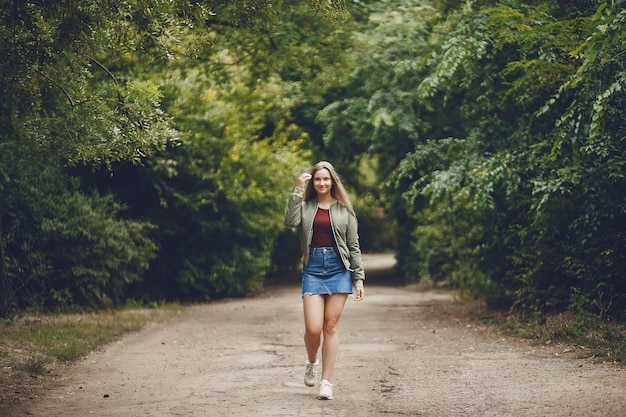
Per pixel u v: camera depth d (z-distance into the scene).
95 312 15.62
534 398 6.46
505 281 13.45
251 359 9.35
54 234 15.38
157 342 11.05
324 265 6.84
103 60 11.61
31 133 8.57
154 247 17.31
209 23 12.87
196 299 19.91
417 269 25.78
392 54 17.52
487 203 12.10
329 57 15.41
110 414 6.21
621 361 8.02
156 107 9.67
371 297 19.86
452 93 15.91
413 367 8.41
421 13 15.95
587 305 10.76
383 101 18.44
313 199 7.03
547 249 11.76
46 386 7.50
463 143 13.30
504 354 9.29
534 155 11.45
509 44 11.74
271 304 18.52
